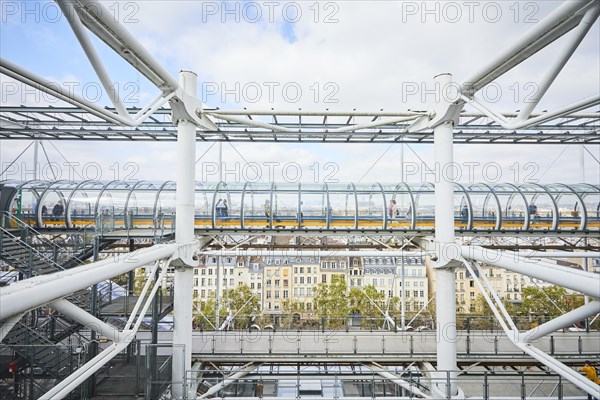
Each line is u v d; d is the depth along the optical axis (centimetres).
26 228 1051
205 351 1365
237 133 1380
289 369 1620
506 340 1481
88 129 1362
